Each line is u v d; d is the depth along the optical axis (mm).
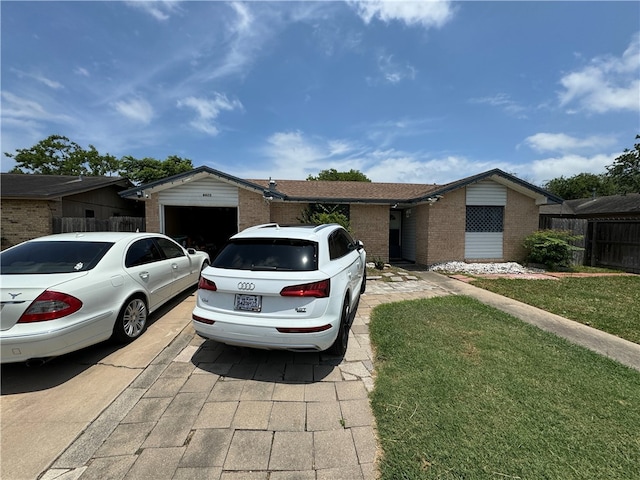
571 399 2773
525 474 1944
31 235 10703
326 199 11352
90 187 12430
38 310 3062
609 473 1964
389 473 1981
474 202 11633
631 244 11383
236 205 10758
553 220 12938
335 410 2717
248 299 3277
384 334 4352
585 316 5535
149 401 2871
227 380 3248
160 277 5066
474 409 2605
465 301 6289
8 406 2789
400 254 14016
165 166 24312
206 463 2117
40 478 2012
